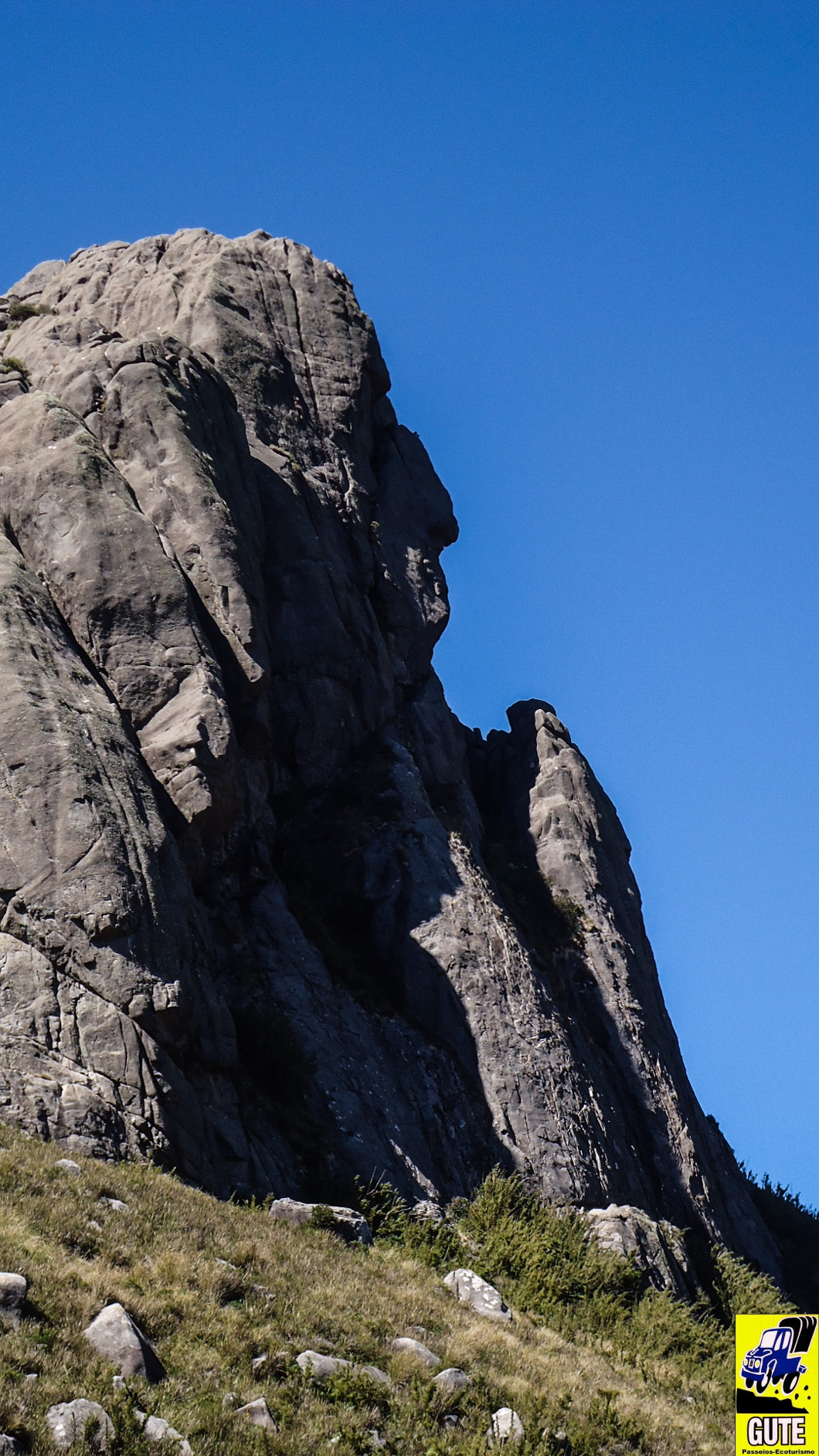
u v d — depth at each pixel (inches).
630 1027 1727.4
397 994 1480.1
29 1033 1071.0
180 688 1346.0
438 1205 1285.7
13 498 1419.8
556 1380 914.7
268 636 1628.9
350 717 1700.3
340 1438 708.0
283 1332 813.2
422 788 1676.9
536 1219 1295.5
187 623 1376.7
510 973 1524.4
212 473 1552.7
